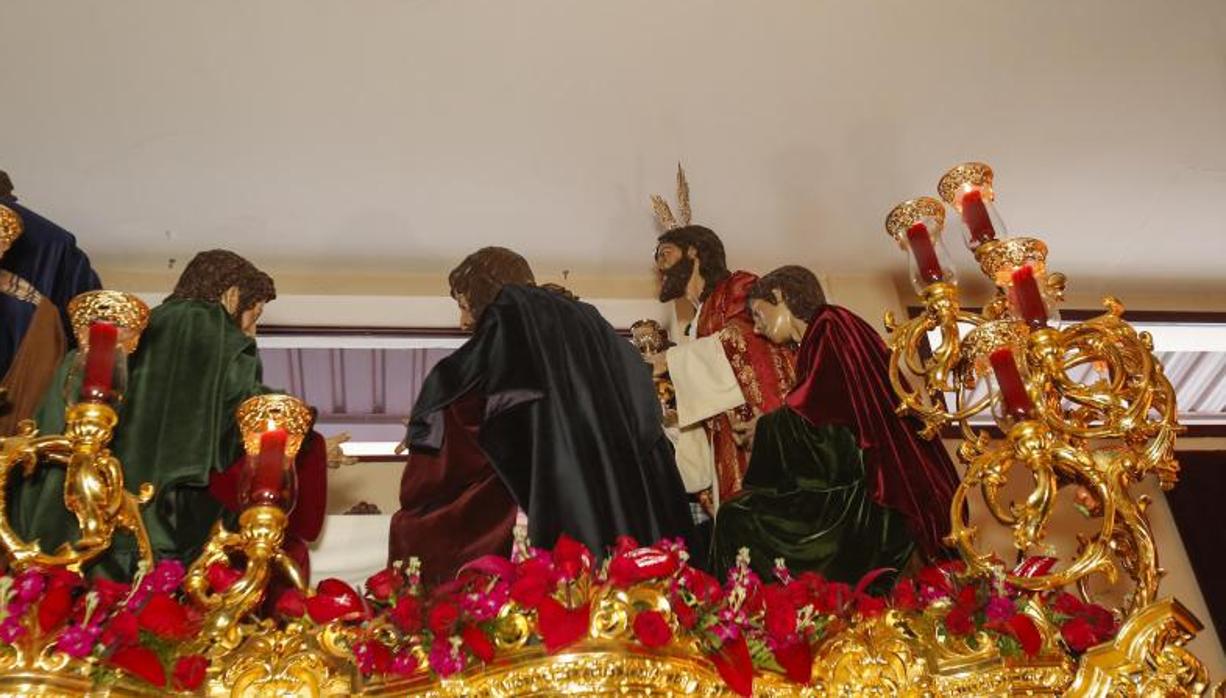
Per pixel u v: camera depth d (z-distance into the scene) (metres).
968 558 2.80
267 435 2.64
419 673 2.42
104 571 2.60
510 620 2.36
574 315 3.16
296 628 2.49
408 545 2.79
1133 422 2.93
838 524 3.01
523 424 2.88
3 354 3.02
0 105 3.98
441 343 4.83
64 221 4.34
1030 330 3.02
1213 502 4.58
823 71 4.16
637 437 3.05
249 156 4.22
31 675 2.24
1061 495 4.49
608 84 4.14
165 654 2.38
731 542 3.05
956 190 3.28
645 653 2.33
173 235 4.43
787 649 2.54
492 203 4.48
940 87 4.22
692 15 3.96
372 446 4.99
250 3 3.79
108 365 2.58
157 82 3.97
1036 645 2.62
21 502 2.67
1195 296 5.09
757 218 4.64
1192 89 4.24
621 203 4.52
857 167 4.47
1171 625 2.68
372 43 3.94
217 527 2.56
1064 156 4.45
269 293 3.36
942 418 3.06
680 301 4.72
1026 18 4.02
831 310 3.27
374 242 4.55
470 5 3.88
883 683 2.62
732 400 3.41
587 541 2.64
